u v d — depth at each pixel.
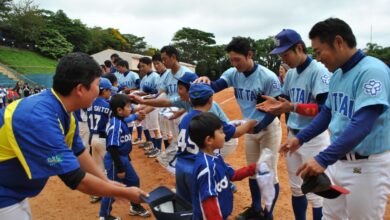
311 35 2.60
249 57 4.02
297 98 3.68
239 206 4.82
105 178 2.77
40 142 2.03
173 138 6.80
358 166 2.56
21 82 32.78
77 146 2.66
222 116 3.94
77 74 2.18
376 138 2.48
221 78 4.48
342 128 2.60
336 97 2.70
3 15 52.72
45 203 5.13
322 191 2.37
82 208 4.96
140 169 6.70
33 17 53.91
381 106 2.29
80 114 6.20
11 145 2.07
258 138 4.28
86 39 65.88
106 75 7.12
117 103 4.24
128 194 2.39
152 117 7.43
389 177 2.56
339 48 2.48
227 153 4.34
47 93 2.26
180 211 2.48
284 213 4.55
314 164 2.33
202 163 2.53
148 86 7.79
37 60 51.47
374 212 2.58
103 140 5.36
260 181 2.65
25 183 2.21
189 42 73.94
